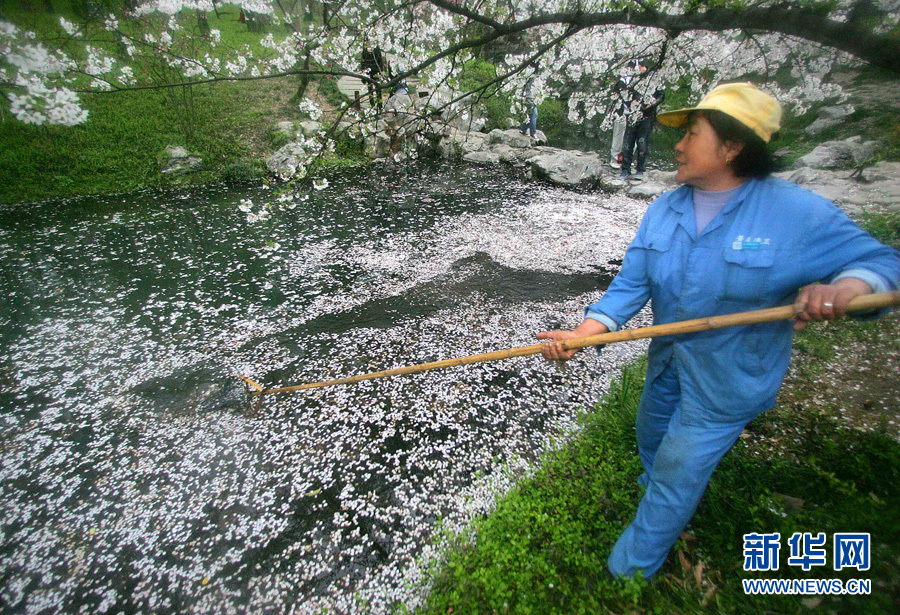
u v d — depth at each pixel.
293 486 3.10
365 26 4.00
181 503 3.01
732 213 1.68
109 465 3.28
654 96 7.52
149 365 4.27
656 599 1.98
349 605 2.42
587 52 5.96
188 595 2.51
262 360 4.30
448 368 4.09
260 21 14.61
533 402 3.68
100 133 9.73
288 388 3.64
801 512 2.26
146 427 3.60
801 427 2.87
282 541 2.77
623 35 5.33
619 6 3.70
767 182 1.67
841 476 2.46
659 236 1.82
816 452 2.65
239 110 11.38
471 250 6.37
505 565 2.23
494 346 4.38
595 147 11.93
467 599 2.14
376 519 2.86
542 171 9.34
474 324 4.73
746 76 5.70
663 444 1.88
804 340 3.72
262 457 3.32
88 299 5.35
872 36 2.14
